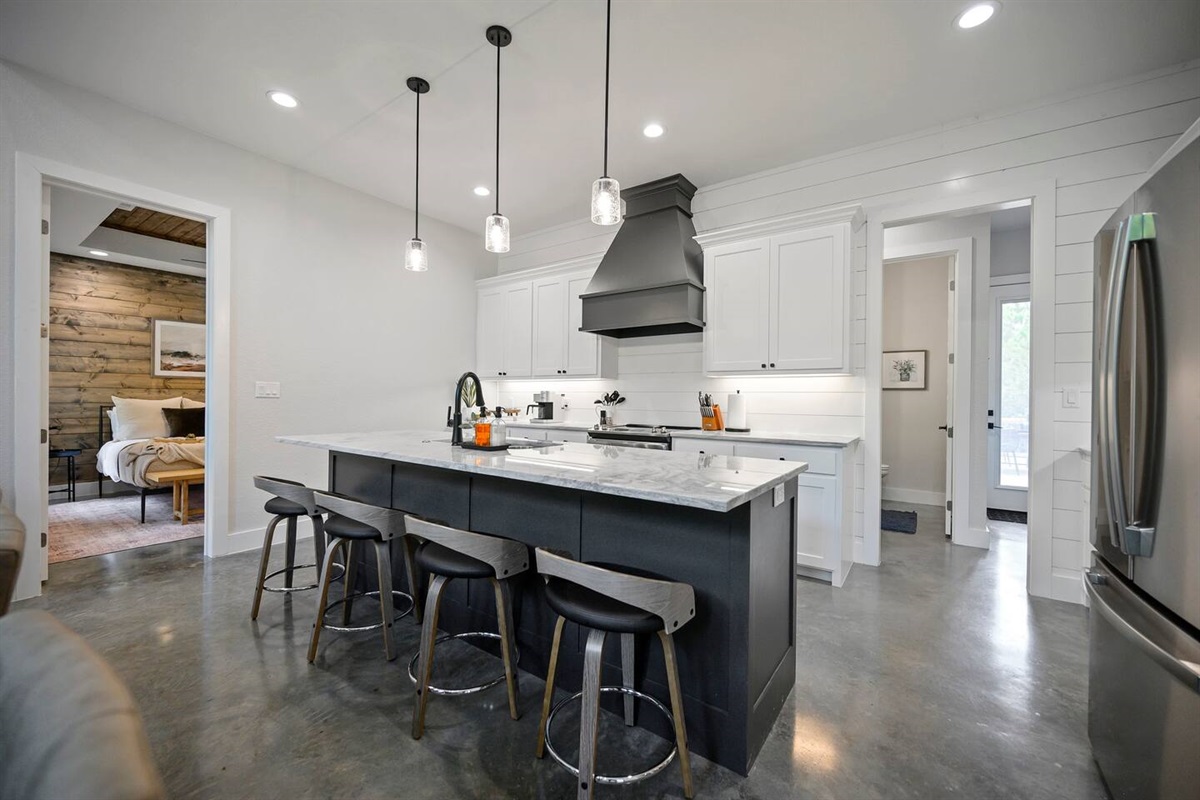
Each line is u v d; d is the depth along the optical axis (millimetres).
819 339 3430
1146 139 2721
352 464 2939
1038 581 2926
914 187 3338
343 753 1608
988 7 2260
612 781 1371
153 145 3199
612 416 4695
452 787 1479
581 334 4629
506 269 5629
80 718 506
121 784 420
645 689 1736
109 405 5770
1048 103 2947
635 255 4148
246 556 3516
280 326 3832
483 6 2293
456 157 3723
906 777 1525
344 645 2275
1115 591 1437
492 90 2912
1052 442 2906
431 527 1717
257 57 2656
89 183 2957
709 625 1602
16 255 2738
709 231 4164
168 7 2311
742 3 2256
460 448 2398
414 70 2750
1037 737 1696
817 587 3045
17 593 2752
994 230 5340
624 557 1776
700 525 1619
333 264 4156
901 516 4965
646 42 2514
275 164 3789
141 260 5727
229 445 3555
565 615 1441
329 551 2164
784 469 1828
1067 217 2893
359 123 3277
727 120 3199
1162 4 2225
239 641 2307
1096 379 1636
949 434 4203
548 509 1987
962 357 4055
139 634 2371
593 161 3773
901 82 2807
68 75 2811
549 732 1711
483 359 5371
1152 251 1257
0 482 2707
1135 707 1300
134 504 5188
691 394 4348
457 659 2172
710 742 1595
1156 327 1237
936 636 2408
